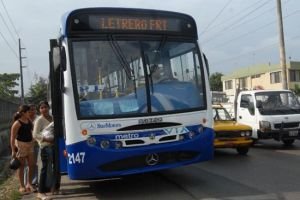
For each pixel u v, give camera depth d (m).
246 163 13.10
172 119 8.83
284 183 9.81
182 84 9.12
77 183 10.77
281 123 16.83
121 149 8.44
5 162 18.78
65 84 8.47
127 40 8.88
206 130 9.20
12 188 11.42
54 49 8.48
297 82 59.69
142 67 8.84
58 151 9.00
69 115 8.38
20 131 10.02
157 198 8.73
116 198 8.95
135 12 8.99
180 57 9.23
